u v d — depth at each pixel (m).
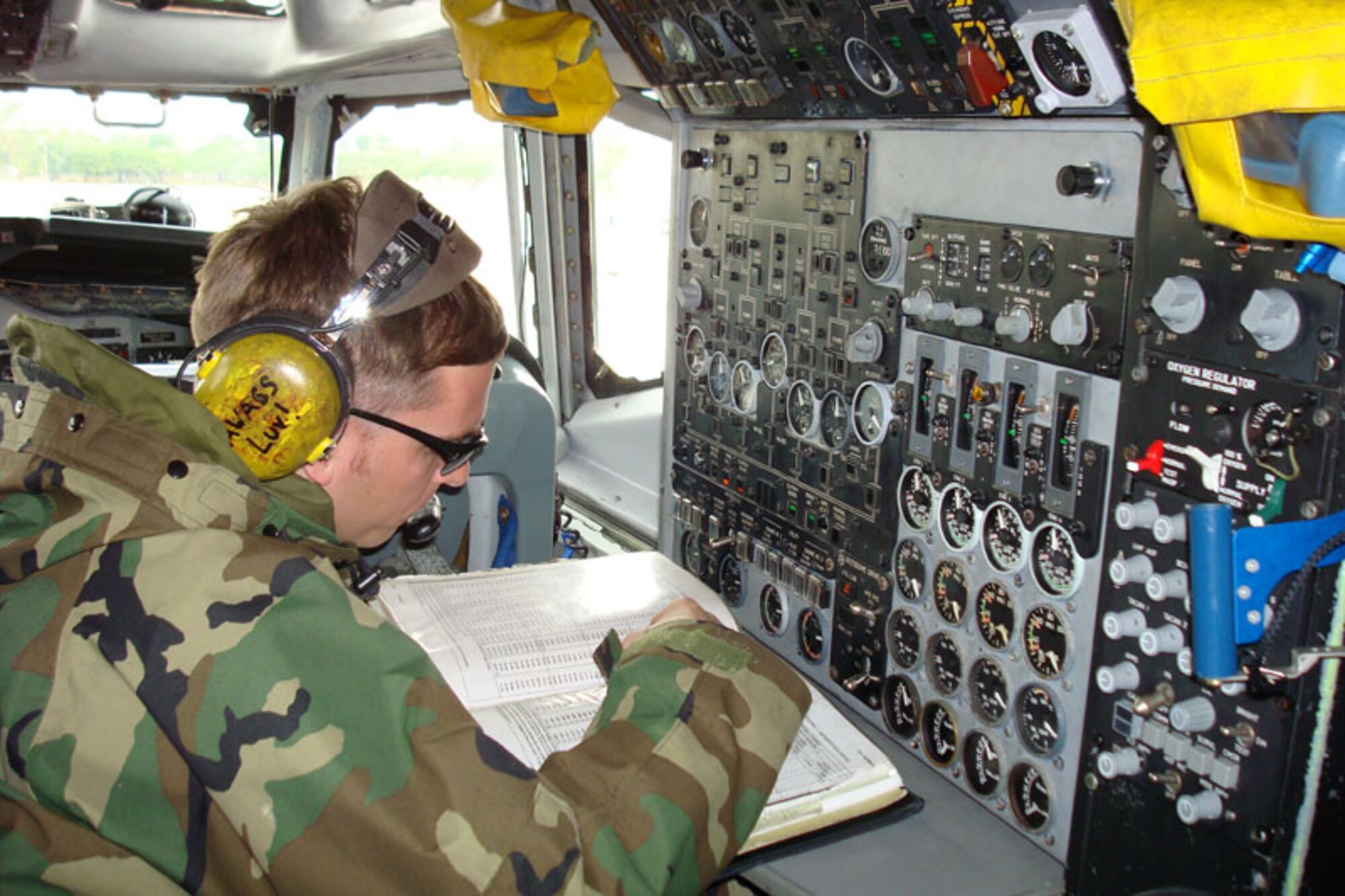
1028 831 2.14
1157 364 1.77
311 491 1.27
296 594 1.14
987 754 2.26
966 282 2.18
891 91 2.25
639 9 2.79
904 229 2.34
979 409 2.17
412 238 1.24
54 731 1.09
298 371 1.18
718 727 1.30
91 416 1.19
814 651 2.81
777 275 2.78
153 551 1.14
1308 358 1.53
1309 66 1.11
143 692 1.09
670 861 1.17
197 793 1.10
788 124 2.68
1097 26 1.68
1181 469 1.74
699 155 3.03
